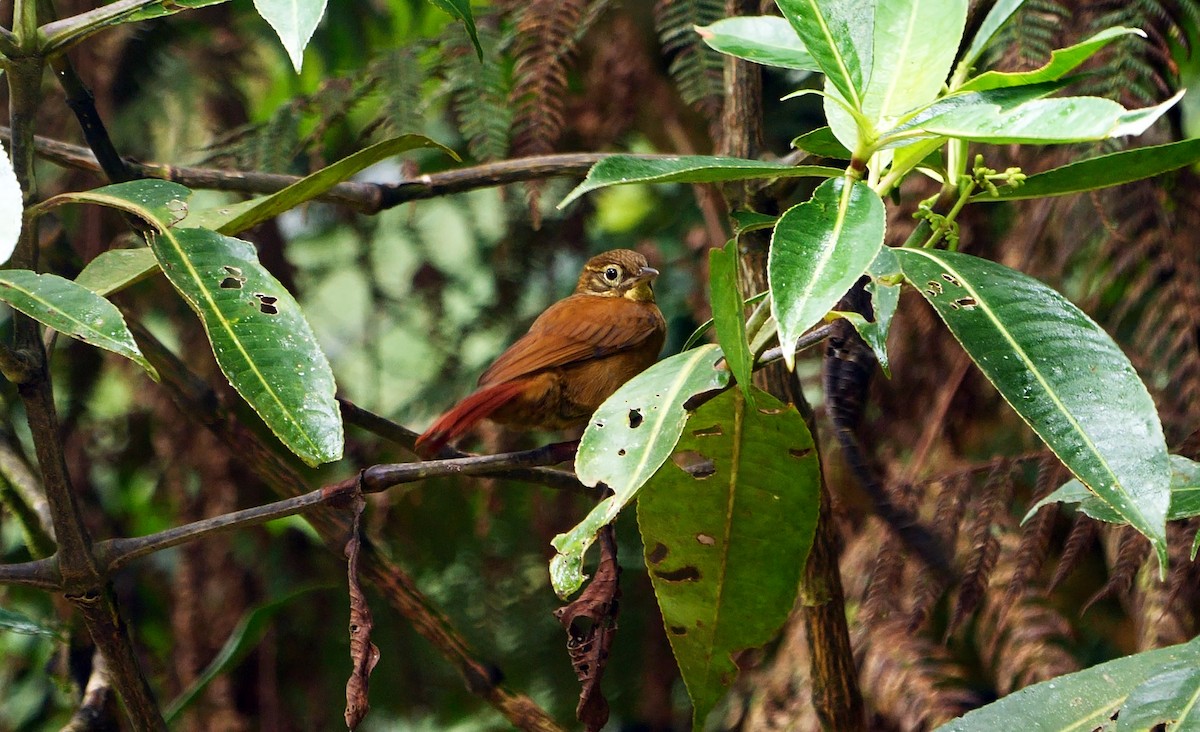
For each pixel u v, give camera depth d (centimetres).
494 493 1062
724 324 424
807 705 846
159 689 1125
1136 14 769
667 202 1187
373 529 1080
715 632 573
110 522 1137
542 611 1092
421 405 1156
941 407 848
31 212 524
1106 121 384
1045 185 512
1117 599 853
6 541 1117
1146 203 775
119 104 1131
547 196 1116
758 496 541
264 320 494
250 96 1225
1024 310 447
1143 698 473
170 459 1090
